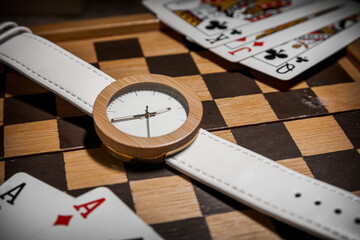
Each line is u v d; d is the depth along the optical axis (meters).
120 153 0.20
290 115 0.23
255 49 0.26
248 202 0.18
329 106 0.24
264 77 0.25
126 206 0.18
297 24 0.28
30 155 0.21
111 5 0.53
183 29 0.27
